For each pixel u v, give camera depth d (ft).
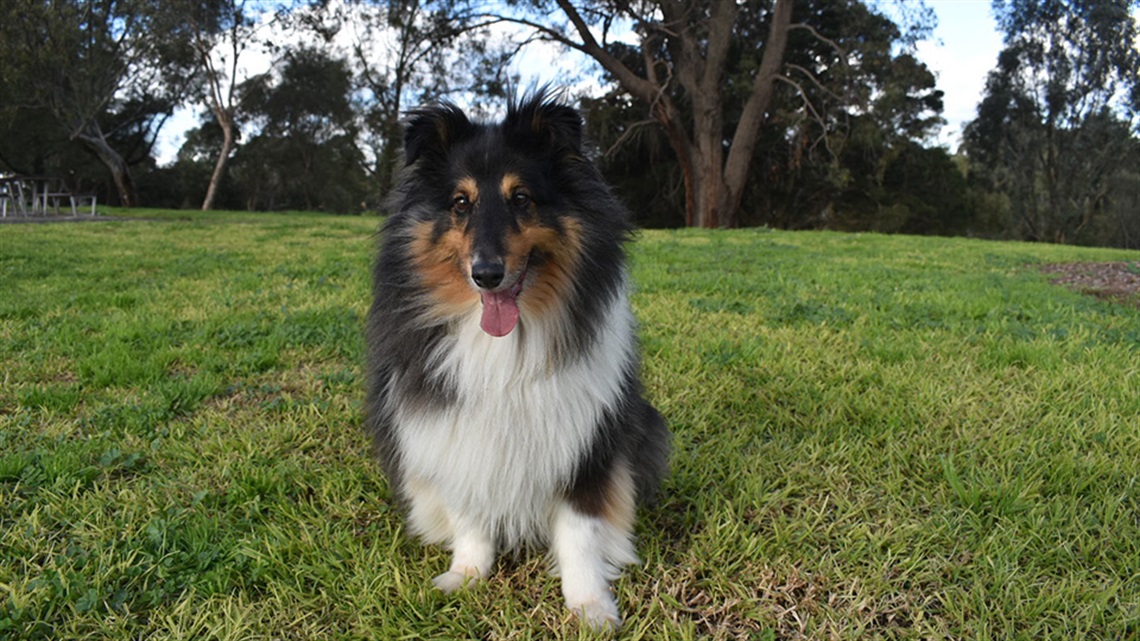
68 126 26.53
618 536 2.46
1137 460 3.07
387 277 2.49
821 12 25.45
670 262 9.29
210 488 2.95
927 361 4.43
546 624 2.25
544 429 2.29
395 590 2.39
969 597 2.30
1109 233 38.88
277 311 5.83
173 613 2.23
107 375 4.12
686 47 22.95
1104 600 2.24
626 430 2.49
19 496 2.85
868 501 2.86
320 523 2.70
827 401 3.82
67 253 9.18
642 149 28.40
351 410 3.67
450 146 2.49
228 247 10.73
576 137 2.46
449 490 2.38
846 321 5.57
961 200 32.48
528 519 2.45
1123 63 36.96
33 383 4.08
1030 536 2.57
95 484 2.93
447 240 2.34
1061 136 38.75
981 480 2.93
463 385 2.29
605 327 2.44
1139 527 2.61
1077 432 3.31
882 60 23.57
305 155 38.60
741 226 29.78
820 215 29.76
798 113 23.41
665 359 4.53
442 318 2.35
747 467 3.11
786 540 2.59
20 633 2.13
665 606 2.32
